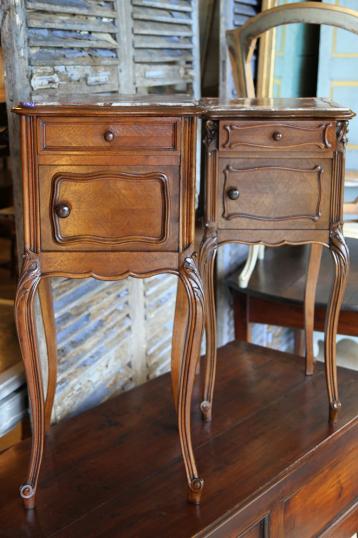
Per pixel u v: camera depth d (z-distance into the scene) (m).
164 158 1.21
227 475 1.40
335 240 1.51
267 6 2.41
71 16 1.56
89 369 1.72
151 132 1.20
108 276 1.25
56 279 1.60
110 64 1.70
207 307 1.54
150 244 1.25
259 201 1.49
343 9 1.97
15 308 1.23
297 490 1.48
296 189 1.48
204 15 2.36
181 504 1.31
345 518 1.67
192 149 1.22
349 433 1.62
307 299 1.82
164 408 1.67
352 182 2.55
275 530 1.43
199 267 1.52
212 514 1.29
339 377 1.85
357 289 2.20
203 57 2.40
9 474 1.41
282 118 1.44
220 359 1.95
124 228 1.24
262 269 2.42
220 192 1.49
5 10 1.39
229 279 2.28
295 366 1.91
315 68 2.88
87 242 1.24
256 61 2.44
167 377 1.83
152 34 1.86
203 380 1.82
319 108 1.45
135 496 1.34
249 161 1.47
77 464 1.44
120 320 1.84
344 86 2.64
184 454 1.30
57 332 1.60
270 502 1.40
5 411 1.59
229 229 1.50
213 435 1.55
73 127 1.19
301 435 1.55
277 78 2.60
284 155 1.46
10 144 1.47
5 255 3.04
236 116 1.43
